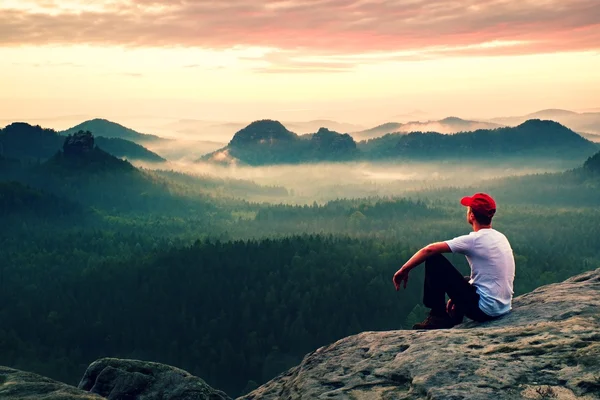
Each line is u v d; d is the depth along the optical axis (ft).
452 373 20.03
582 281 32.50
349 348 25.96
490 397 17.92
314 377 24.04
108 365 29.25
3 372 21.47
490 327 25.36
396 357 23.04
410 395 19.72
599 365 18.52
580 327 22.22
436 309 28.09
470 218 28.09
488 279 26.58
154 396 27.25
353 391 21.47
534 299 28.73
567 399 17.19
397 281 28.12
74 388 20.03
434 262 27.76
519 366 19.62
